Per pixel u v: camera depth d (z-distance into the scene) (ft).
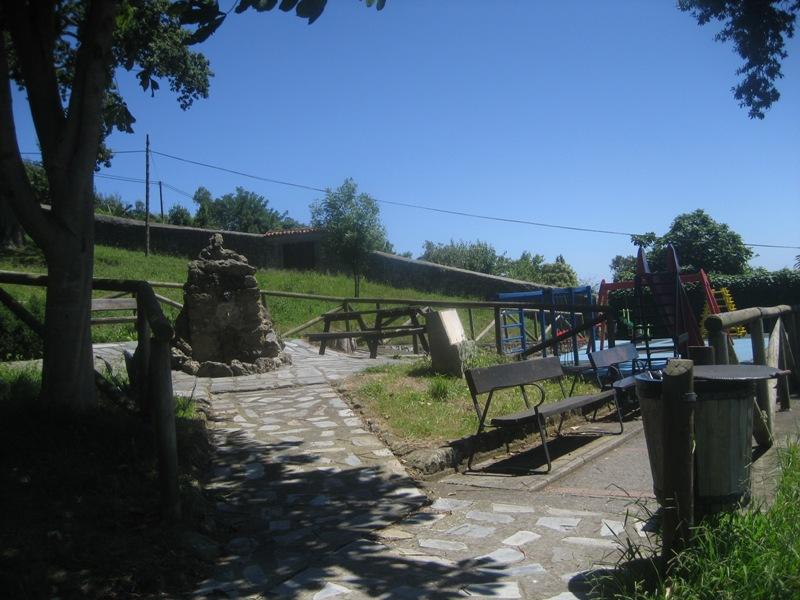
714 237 102.68
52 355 19.30
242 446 23.48
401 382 32.09
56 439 17.65
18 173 18.11
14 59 29.30
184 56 72.79
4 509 14.55
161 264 90.63
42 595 12.26
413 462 21.43
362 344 54.65
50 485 15.70
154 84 25.93
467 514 17.60
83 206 19.53
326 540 15.85
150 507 15.88
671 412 12.16
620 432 26.73
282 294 50.06
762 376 12.83
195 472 19.85
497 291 100.07
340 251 86.89
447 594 12.94
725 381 12.80
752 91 47.42
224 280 38.17
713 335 21.38
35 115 19.70
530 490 19.52
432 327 33.76
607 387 30.89
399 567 14.25
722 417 12.80
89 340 19.99
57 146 19.22
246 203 246.88
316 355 46.06
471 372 23.09
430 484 20.53
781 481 15.37
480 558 14.64
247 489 19.43
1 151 17.78
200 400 29.17
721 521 12.34
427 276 102.01
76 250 19.40
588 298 53.36
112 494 16.03
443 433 23.98
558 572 13.75
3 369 27.73
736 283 80.28
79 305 19.52
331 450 22.91
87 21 19.67
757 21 45.14
